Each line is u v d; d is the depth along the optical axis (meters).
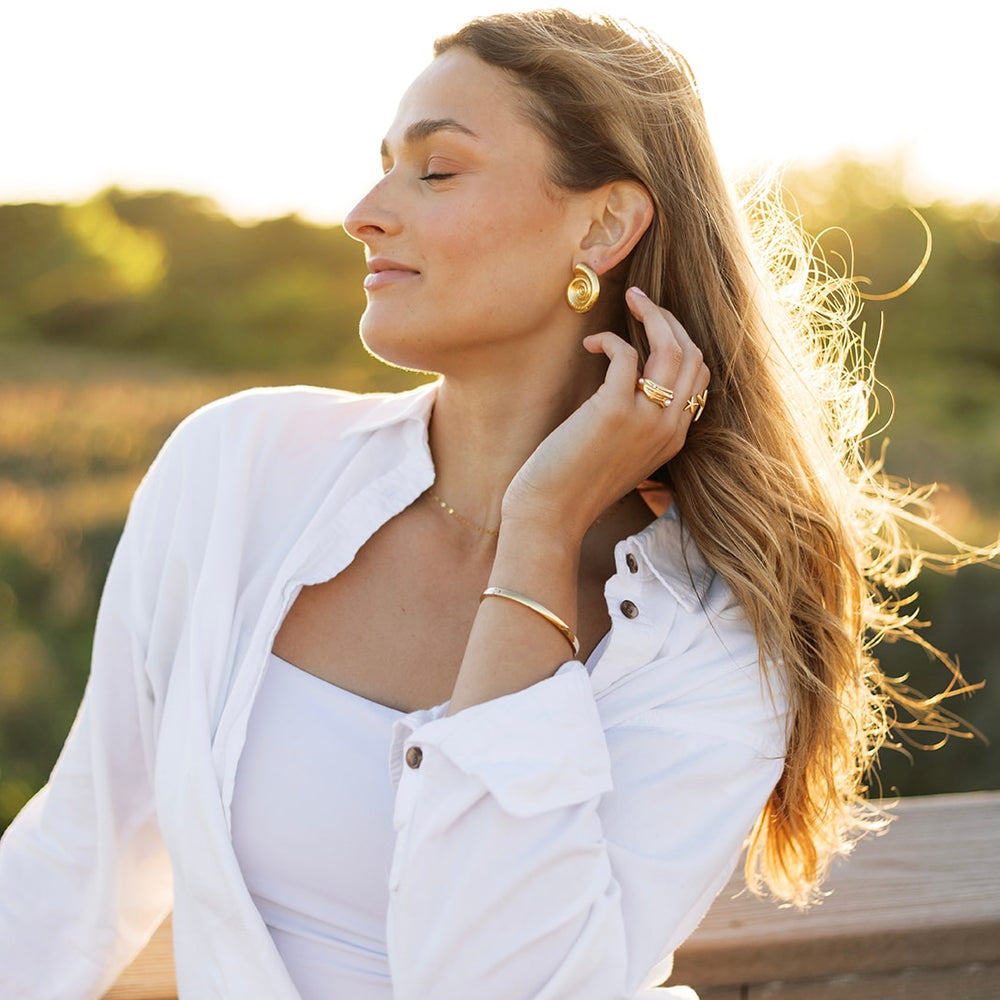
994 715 6.29
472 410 1.77
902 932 1.81
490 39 1.69
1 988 1.72
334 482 1.82
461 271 1.66
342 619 1.72
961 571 6.65
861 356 2.21
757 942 1.77
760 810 1.69
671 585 1.73
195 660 1.65
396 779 1.57
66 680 8.06
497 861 1.47
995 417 16.48
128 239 25.23
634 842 1.59
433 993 1.47
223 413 1.84
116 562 1.83
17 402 15.04
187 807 1.59
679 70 1.86
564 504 1.61
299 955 1.62
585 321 1.80
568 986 1.46
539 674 1.56
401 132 1.68
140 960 1.83
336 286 24.66
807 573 1.85
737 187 2.17
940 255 17.97
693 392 1.72
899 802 2.19
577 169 1.71
